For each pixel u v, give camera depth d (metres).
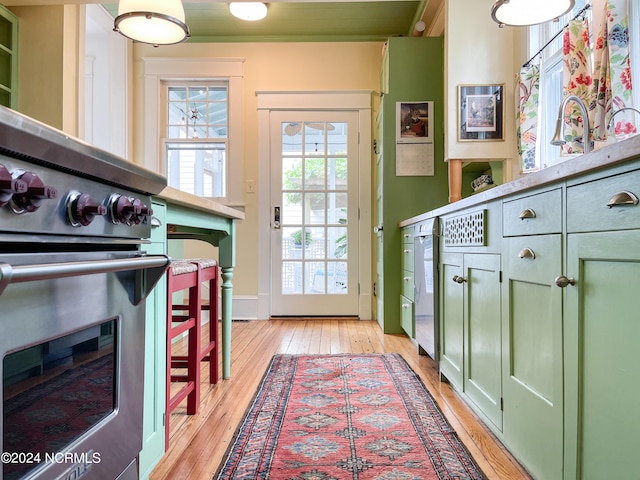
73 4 2.92
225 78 4.12
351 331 3.51
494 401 1.50
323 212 4.14
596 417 0.93
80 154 0.78
